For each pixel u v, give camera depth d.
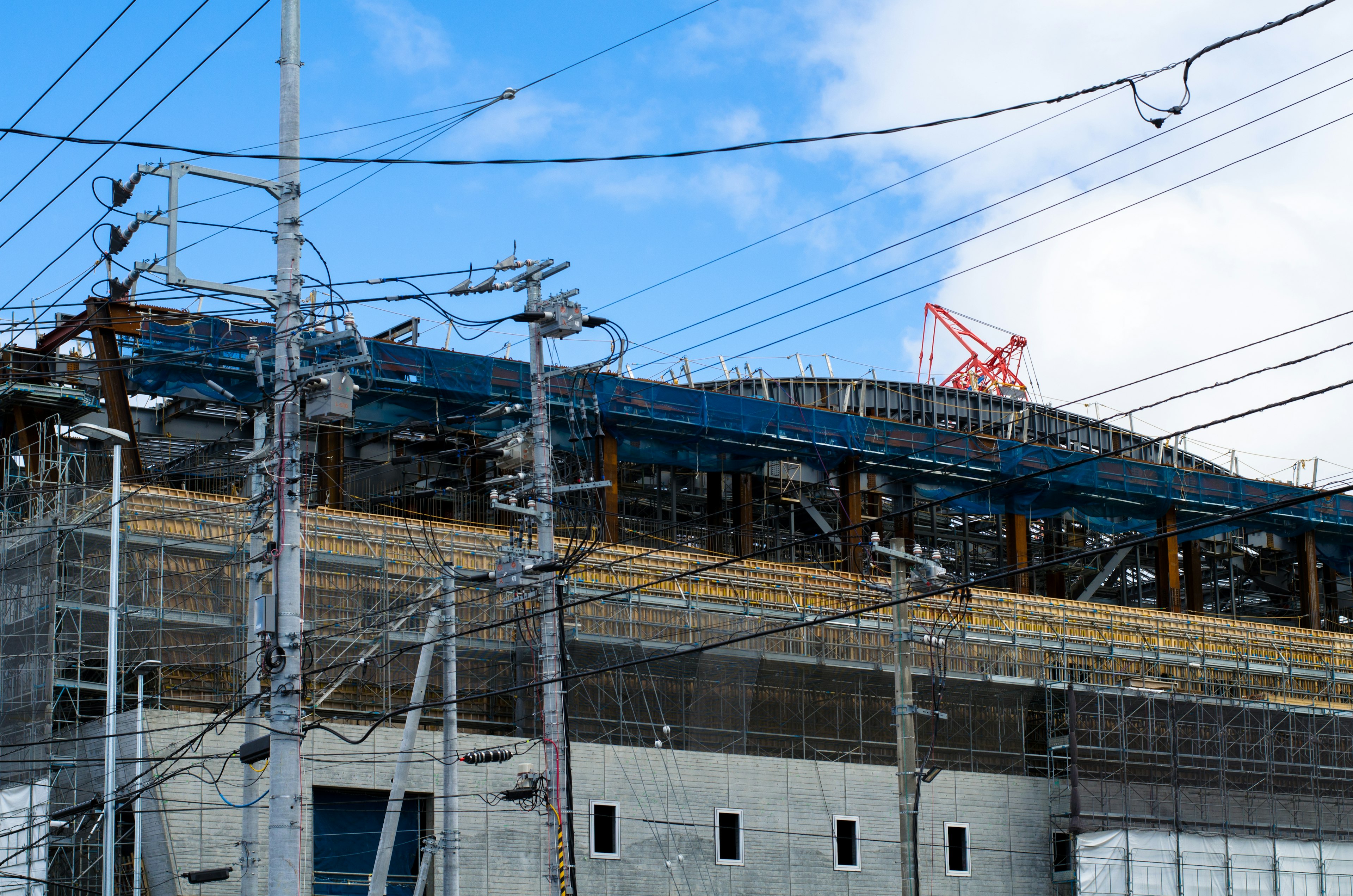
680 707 49.88
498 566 31.11
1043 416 73.19
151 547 43.50
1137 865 54.22
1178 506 70.38
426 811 44.19
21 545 44.00
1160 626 63.00
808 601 54.00
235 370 51.00
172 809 39.09
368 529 47.81
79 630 41.44
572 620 48.09
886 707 54.38
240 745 40.06
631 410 58.44
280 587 23.92
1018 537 68.44
